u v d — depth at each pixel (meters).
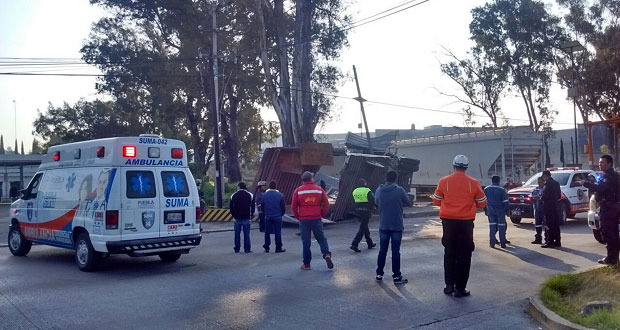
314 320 7.55
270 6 34.16
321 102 37.28
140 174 11.59
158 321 7.55
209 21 34.97
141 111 45.22
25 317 7.80
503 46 47.38
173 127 46.22
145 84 42.84
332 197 23.47
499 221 14.20
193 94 41.03
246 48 36.97
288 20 34.53
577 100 45.81
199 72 38.53
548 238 14.02
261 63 37.53
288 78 34.12
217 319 7.63
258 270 11.35
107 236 11.05
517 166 31.22
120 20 42.25
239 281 10.22
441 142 34.09
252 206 14.34
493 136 30.86
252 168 57.56
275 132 52.53
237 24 35.91
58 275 11.06
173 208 11.94
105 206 11.12
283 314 7.85
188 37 37.94
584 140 44.91
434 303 8.44
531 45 46.34
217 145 28.25
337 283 9.91
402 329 7.14
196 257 13.39
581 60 44.94
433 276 10.49
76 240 11.84
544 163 31.78
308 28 32.84
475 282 9.95
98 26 42.44
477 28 47.72
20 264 12.55
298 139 32.56
